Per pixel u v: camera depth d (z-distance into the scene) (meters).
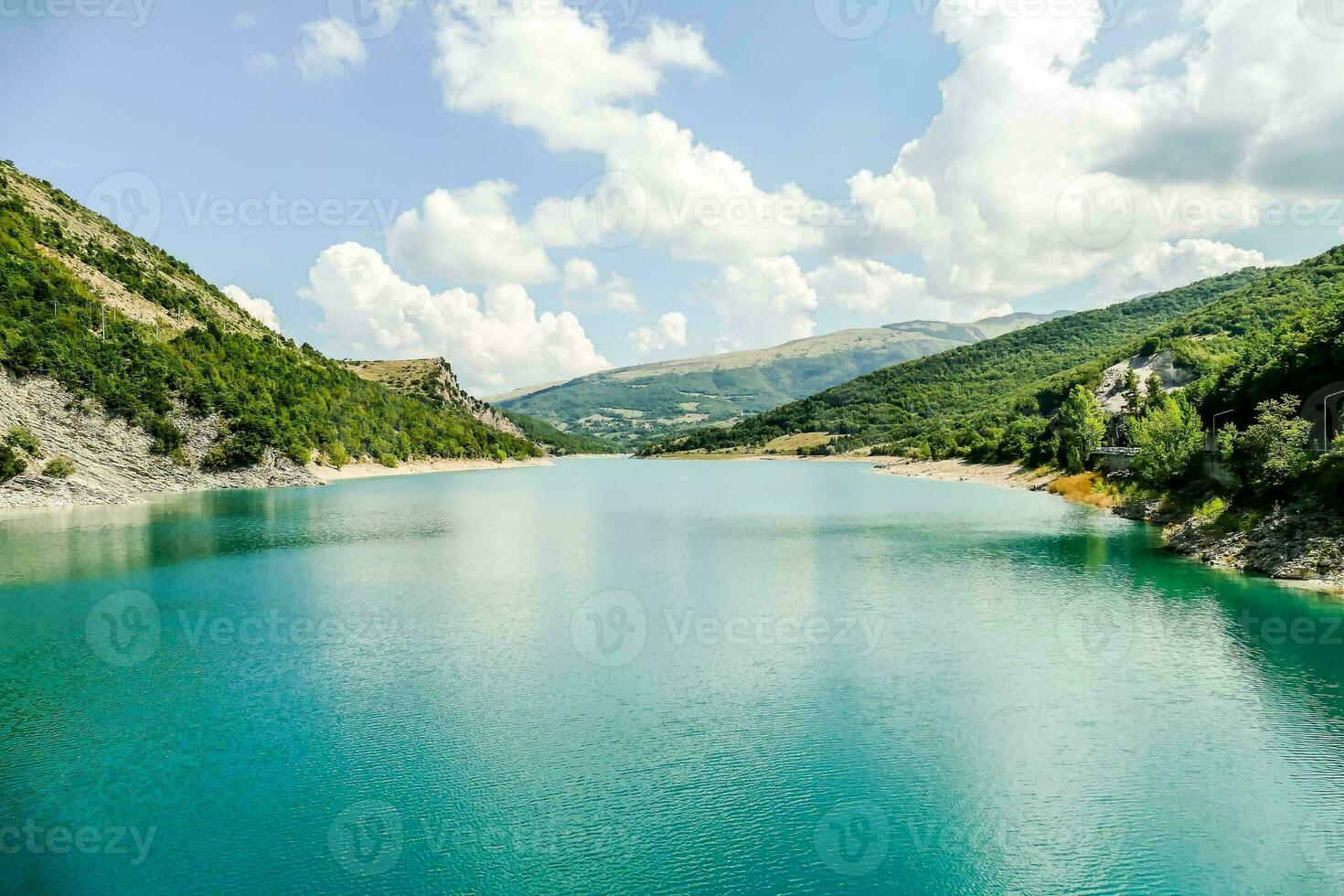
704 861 19.78
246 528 81.00
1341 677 31.89
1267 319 171.50
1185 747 25.78
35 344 112.19
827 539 72.00
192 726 27.89
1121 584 48.28
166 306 179.75
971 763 24.86
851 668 33.66
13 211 165.50
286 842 20.70
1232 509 59.38
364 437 195.50
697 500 119.56
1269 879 19.02
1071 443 121.12
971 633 38.59
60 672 33.50
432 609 44.66
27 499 94.12
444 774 24.31
